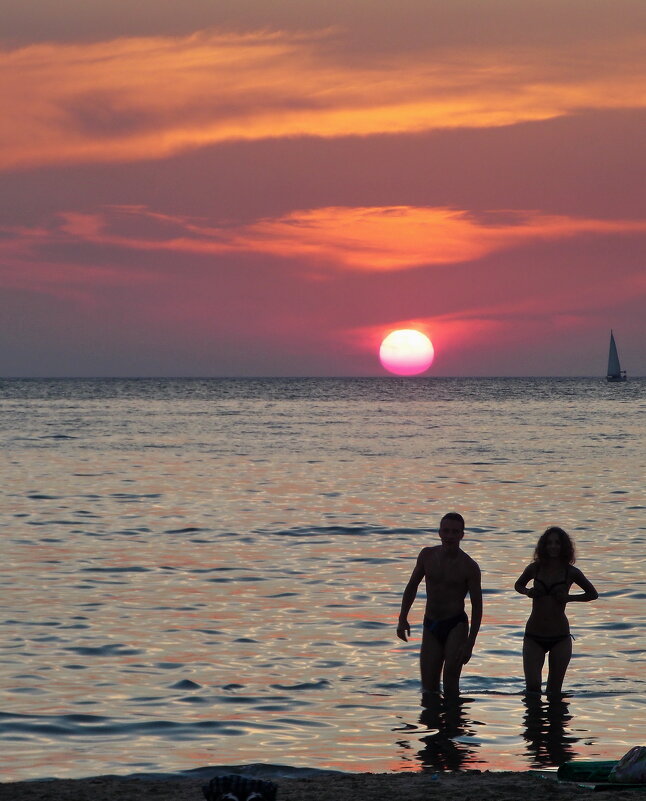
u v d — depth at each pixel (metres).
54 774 25.28
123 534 69.94
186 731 28.97
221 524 75.38
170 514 81.31
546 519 78.94
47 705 31.19
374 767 26.00
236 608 45.66
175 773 25.36
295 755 27.00
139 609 45.19
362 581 52.59
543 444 174.75
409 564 58.03
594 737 28.69
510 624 42.12
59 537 68.19
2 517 78.62
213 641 39.56
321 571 55.59
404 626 34.09
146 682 33.91
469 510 84.88
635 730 29.34
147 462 133.38
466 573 33.31
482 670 35.78
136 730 29.00
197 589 50.12
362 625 42.59
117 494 95.88
